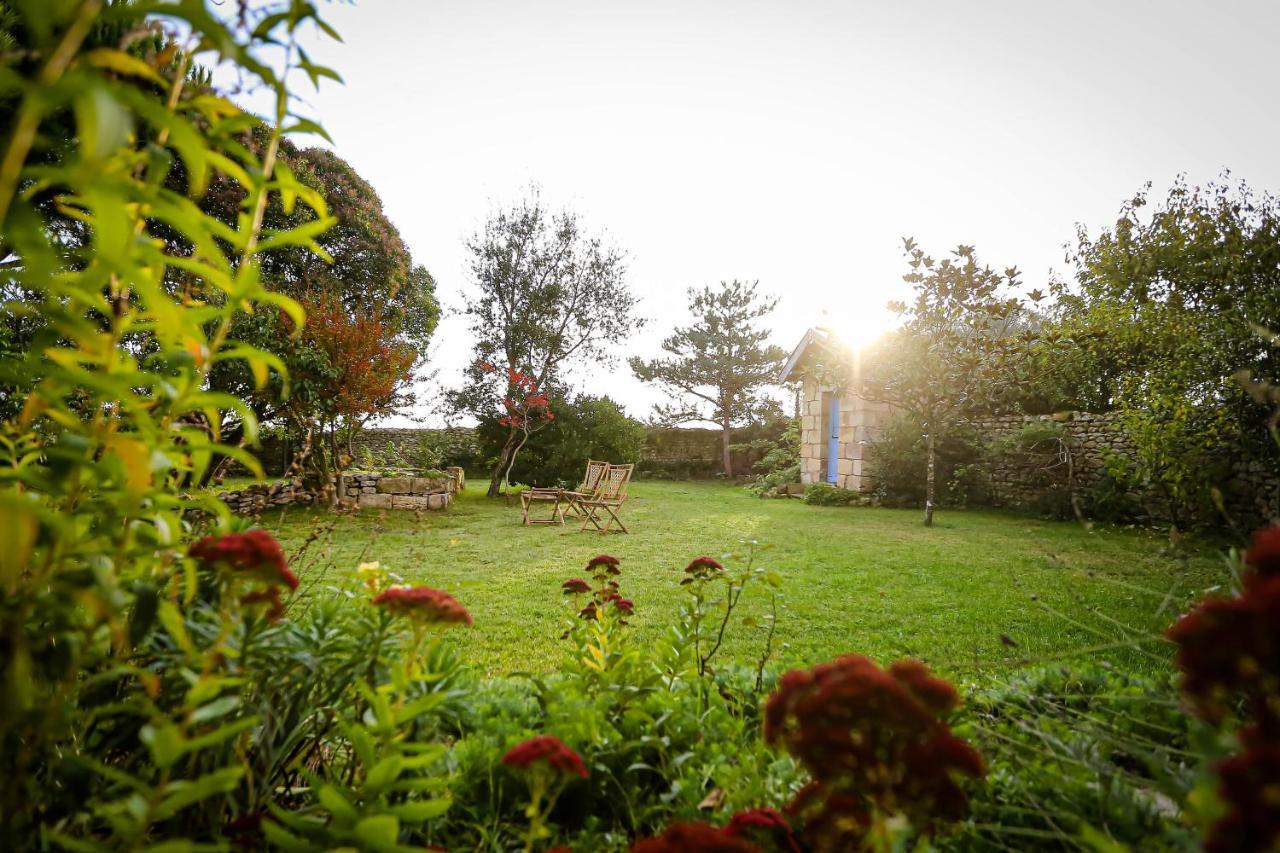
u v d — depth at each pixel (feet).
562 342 42.60
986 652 10.69
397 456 45.37
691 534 25.67
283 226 32.14
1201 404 22.48
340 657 4.07
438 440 52.85
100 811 2.10
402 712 2.97
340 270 38.91
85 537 2.53
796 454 58.08
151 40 3.00
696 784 4.21
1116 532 25.94
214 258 2.39
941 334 28.60
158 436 2.44
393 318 42.16
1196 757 3.62
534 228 41.60
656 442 66.90
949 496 37.06
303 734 3.99
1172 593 5.36
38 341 2.21
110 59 1.80
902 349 28.81
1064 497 30.71
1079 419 31.91
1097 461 30.55
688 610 6.61
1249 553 2.17
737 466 67.67
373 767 2.78
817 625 12.43
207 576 3.46
